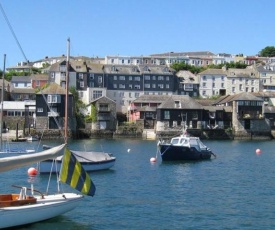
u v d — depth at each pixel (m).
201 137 139.00
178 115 138.50
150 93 169.62
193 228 30.19
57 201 29.31
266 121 144.25
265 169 62.47
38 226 29.08
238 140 136.75
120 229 29.67
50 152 28.77
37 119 127.44
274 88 187.38
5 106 133.75
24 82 174.50
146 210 34.97
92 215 32.94
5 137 117.62
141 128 139.12
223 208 36.09
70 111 130.75
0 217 26.66
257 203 38.12
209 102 158.25
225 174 56.66
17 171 54.88
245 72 185.75
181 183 48.72
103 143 112.88
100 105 137.50
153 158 70.12
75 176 29.97
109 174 54.41
